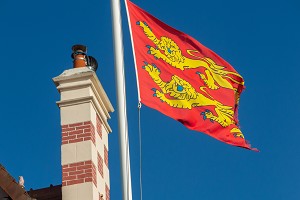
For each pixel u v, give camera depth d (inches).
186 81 611.5
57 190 597.9
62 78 625.9
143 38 604.4
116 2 581.6
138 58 595.2
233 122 621.9
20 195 570.9
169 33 620.4
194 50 626.5
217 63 637.9
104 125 651.5
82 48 655.8
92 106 621.6
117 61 565.3
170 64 608.1
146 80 588.1
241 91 645.9
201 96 611.5
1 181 573.0
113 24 577.6
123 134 538.6
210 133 603.2
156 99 585.3
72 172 585.0
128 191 520.4
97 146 615.2
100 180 604.1
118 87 556.7
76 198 573.6
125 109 549.6
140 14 612.1
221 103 621.9
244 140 621.6
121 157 530.6
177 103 594.2
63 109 617.0
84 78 625.9
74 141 600.1
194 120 598.9
